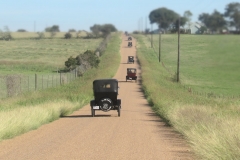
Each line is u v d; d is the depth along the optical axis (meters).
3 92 82.19
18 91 75.62
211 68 135.75
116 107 55.50
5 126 32.59
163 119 49.22
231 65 120.62
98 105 55.16
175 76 145.88
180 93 85.31
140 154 25.73
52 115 49.25
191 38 168.38
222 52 109.31
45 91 80.94
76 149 27.31
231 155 21.05
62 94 76.75
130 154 25.67
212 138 24.34
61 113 54.75
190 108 47.03
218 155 21.33
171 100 66.69
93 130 38.50
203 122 34.59
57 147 28.11
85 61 163.88
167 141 31.69
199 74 155.00
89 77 126.56
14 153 25.53
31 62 194.62
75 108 65.00
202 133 29.25
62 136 33.97
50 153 25.62
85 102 75.38
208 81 139.38
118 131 37.94
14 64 184.38
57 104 57.38
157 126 42.72
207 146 23.12
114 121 48.00
